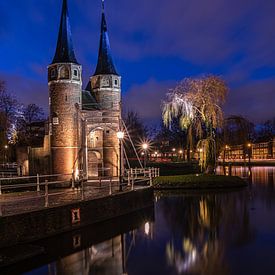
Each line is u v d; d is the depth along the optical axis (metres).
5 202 20.11
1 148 50.47
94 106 44.84
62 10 41.03
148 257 16.23
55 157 38.62
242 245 18.09
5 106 60.25
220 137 45.47
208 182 40.72
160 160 84.81
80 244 18.14
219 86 41.97
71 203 19.02
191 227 22.11
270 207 28.75
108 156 43.72
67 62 39.16
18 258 14.27
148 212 27.27
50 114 39.56
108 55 46.97
